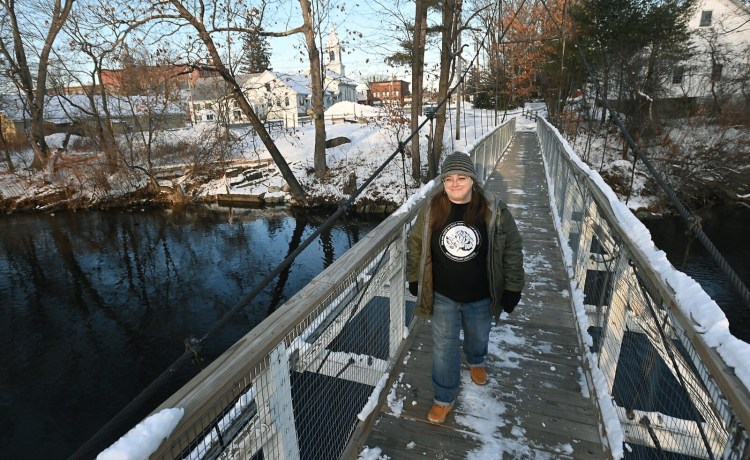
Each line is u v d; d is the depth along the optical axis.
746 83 19.17
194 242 15.48
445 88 17.75
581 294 3.22
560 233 4.93
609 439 1.84
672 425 1.53
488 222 1.80
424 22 17.25
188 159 23.97
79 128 25.02
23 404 7.09
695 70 21.17
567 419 2.14
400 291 2.62
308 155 23.78
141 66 21.42
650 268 1.47
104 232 16.91
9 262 13.84
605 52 18.81
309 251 14.27
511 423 2.12
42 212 20.05
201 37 16.41
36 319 10.04
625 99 19.59
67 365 8.14
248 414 1.17
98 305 10.73
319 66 19.75
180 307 10.49
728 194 17.61
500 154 12.58
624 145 19.80
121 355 8.45
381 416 2.19
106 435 0.93
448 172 1.75
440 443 2.01
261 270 12.78
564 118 20.56
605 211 2.29
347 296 1.81
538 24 27.83
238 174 21.98
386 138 23.44
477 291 1.96
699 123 19.23
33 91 23.14
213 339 8.97
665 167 18.12
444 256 1.89
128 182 21.38
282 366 1.30
